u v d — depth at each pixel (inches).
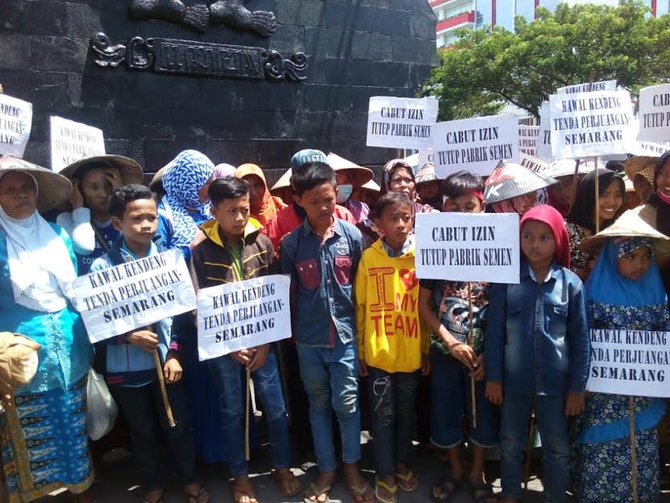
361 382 150.3
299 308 128.0
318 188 121.1
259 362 125.9
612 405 118.1
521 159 183.5
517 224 113.4
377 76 239.8
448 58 741.3
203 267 124.0
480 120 155.7
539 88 730.8
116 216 117.7
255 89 212.7
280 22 215.8
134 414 123.2
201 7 197.0
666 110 160.4
